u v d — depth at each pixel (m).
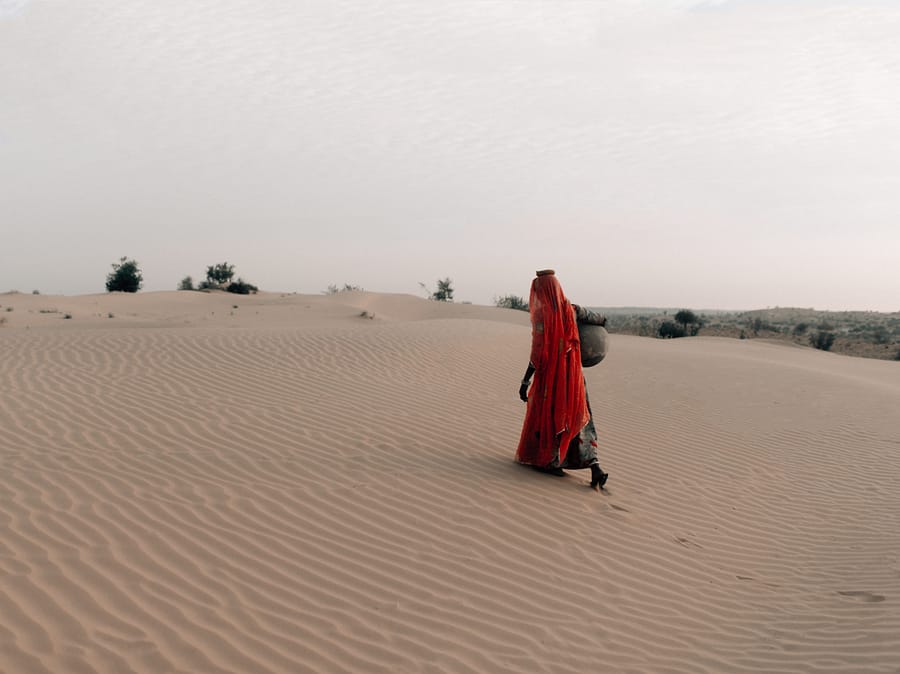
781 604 6.58
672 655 5.45
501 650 5.15
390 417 11.07
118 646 4.52
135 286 65.56
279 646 4.78
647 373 18.50
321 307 49.72
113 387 11.91
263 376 13.38
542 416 9.00
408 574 6.11
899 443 12.76
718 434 12.88
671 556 7.39
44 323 35.94
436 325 21.97
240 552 6.10
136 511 6.68
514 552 6.84
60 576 5.30
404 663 4.79
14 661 4.20
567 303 9.07
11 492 6.87
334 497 7.56
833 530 8.71
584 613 5.93
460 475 8.67
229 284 68.56
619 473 10.08
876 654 5.52
